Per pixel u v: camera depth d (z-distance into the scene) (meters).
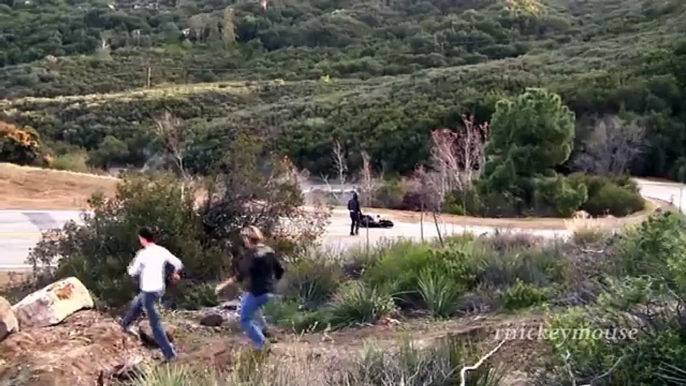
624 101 48.28
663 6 74.81
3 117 52.19
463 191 31.03
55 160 39.81
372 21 85.69
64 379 7.50
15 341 8.31
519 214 29.89
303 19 86.88
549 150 30.64
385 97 52.38
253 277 8.77
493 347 7.37
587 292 8.80
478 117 46.81
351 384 5.75
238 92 59.75
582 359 5.85
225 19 81.00
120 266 13.34
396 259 13.15
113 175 37.78
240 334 10.12
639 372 5.68
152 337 9.20
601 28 73.88
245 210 15.12
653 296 6.05
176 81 69.06
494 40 75.62
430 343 7.51
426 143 44.47
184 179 16.50
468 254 13.17
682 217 12.38
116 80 67.12
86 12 84.19
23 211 25.06
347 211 29.12
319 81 64.94
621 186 32.94
